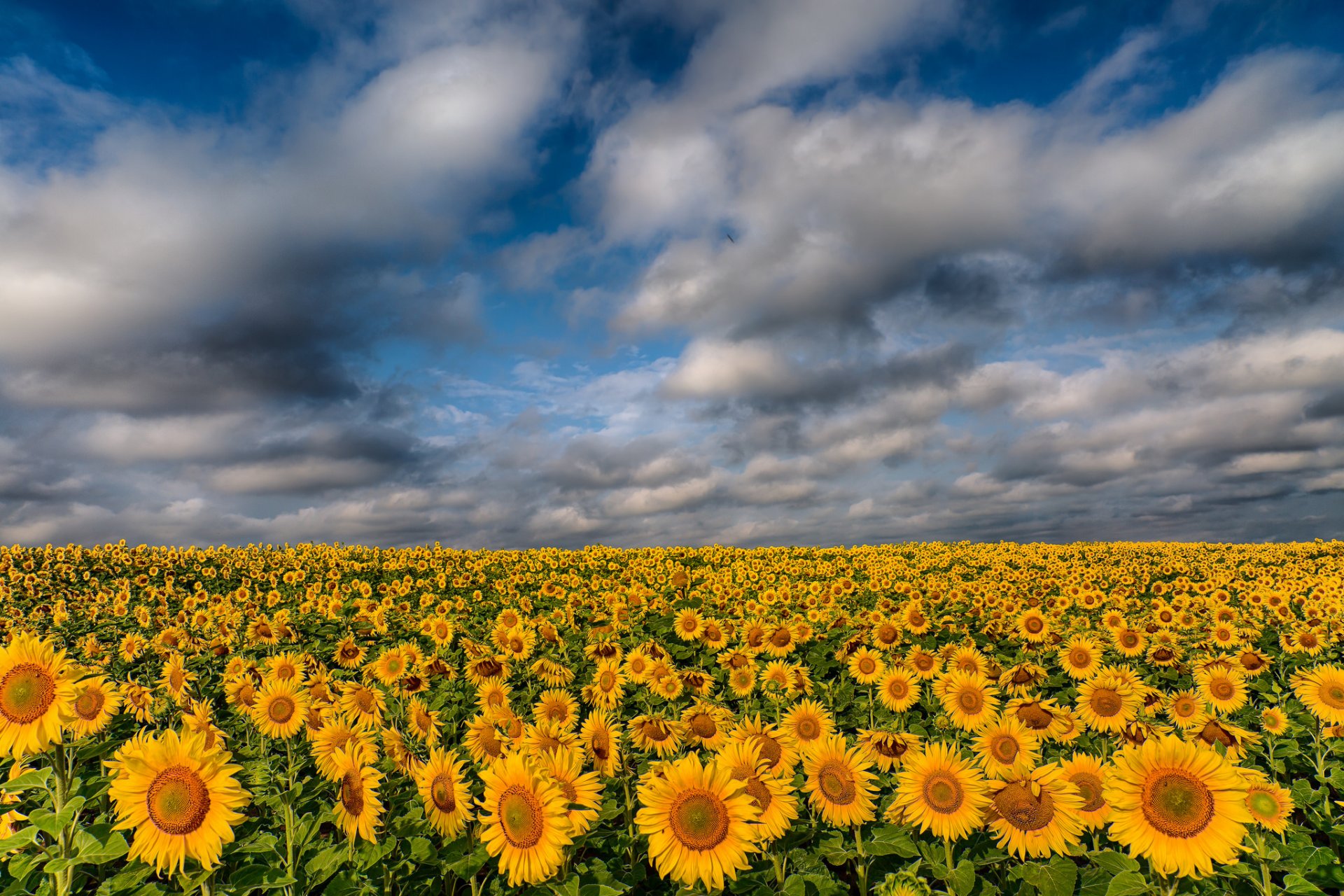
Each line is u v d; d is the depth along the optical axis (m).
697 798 3.85
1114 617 13.77
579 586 20.67
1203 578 25.42
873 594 19.28
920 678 9.62
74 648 12.94
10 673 3.97
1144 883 4.08
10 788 4.08
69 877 4.05
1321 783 6.88
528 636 10.86
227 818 3.73
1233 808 3.68
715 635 12.25
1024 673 8.70
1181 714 7.27
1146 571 26.88
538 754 4.50
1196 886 4.26
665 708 8.96
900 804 4.63
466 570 25.14
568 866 4.37
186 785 3.72
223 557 27.58
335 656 10.93
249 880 4.46
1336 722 6.89
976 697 7.18
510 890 4.36
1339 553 33.22
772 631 12.05
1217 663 9.31
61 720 3.95
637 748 6.50
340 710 5.95
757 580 22.39
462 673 10.39
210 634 12.46
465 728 8.42
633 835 5.09
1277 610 14.81
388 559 27.52
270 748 7.47
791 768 5.03
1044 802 4.25
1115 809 3.90
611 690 8.28
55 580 20.91
